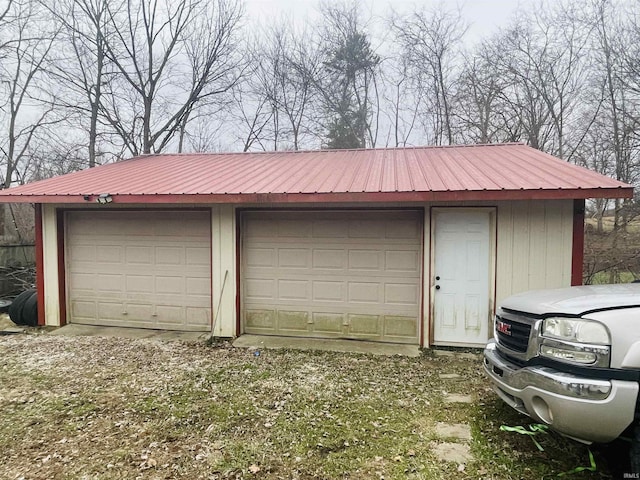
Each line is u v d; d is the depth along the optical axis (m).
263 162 8.78
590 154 13.81
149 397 4.34
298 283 6.77
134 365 5.38
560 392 2.60
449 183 5.81
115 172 8.58
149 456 3.19
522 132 15.45
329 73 20.77
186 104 19.34
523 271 5.84
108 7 17.22
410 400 4.21
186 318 7.17
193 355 5.82
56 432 3.60
